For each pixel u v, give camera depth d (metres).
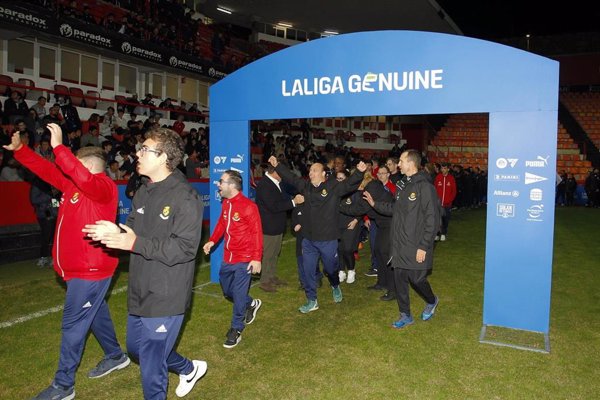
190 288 2.83
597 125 28.69
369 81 5.37
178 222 2.67
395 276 5.02
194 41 20.28
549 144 4.62
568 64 32.78
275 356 4.32
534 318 4.78
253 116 6.28
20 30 12.03
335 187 5.42
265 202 6.41
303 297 6.27
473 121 30.31
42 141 9.59
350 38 5.46
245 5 24.91
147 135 2.79
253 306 5.17
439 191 11.00
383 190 6.50
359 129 28.41
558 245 10.64
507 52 4.71
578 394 3.64
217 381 3.82
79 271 3.31
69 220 3.30
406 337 4.80
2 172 8.08
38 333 4.73
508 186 4.80
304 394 3.61
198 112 17.72
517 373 3.99
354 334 4.89
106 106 16.11
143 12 18.03
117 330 4.86
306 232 5.49
